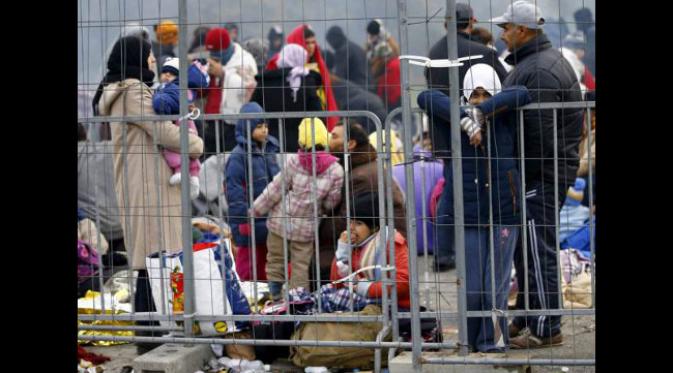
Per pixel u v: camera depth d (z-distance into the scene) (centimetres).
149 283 1881
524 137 1739
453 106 1620
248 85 2903
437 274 1714
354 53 3434
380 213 1753
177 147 1961
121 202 1998
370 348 1717
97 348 1938
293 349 1816
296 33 2817
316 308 1816
